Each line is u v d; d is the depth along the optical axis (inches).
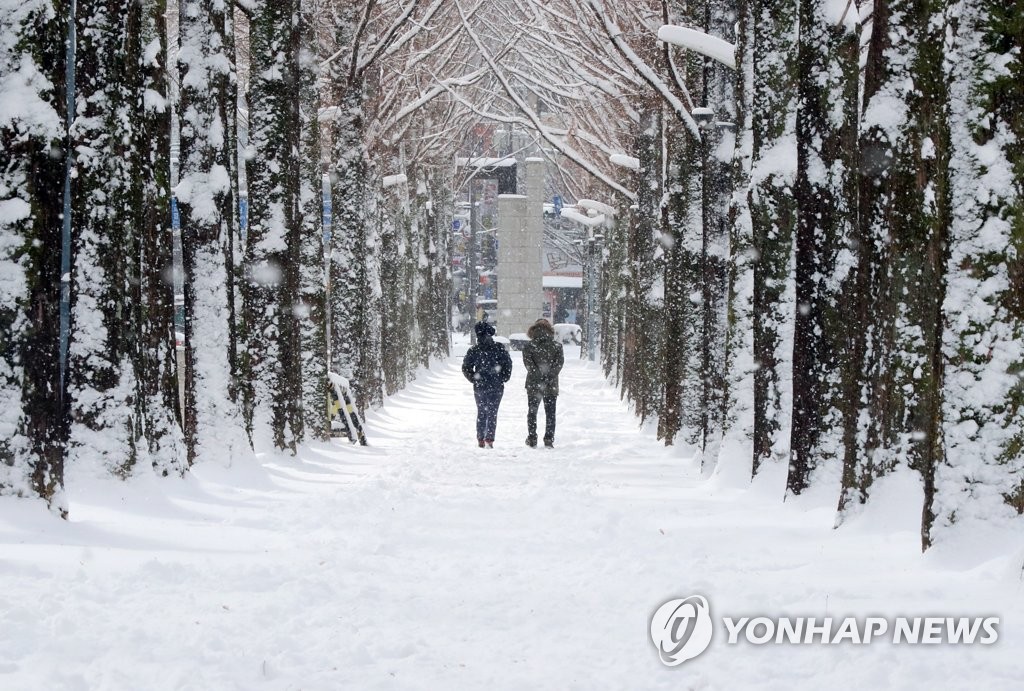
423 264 5162.4
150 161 1424.7
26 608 706.2
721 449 1631.4
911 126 1083.3
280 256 1959.9
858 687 597.3
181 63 1659.7
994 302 919.0
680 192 2297.0
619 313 4357.8
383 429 2822.3
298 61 1990.7
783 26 1450.5
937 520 929.5
